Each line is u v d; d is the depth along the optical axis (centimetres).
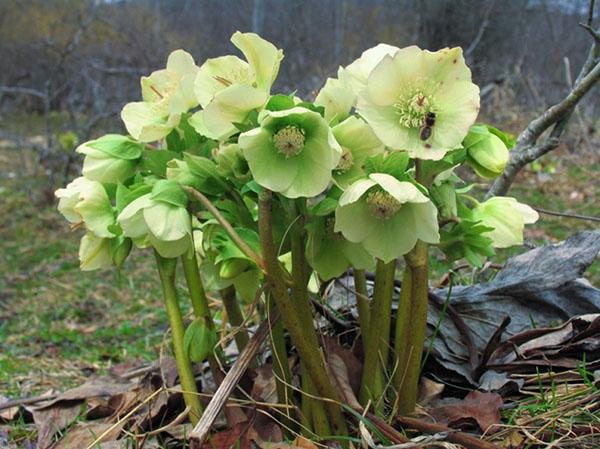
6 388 88
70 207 50
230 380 47
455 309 61
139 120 50
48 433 62
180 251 47
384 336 53
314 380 47
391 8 328
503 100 259
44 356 111
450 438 46
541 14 315
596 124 268
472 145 44
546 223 178
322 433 49
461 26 272
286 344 62
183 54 51
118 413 59
